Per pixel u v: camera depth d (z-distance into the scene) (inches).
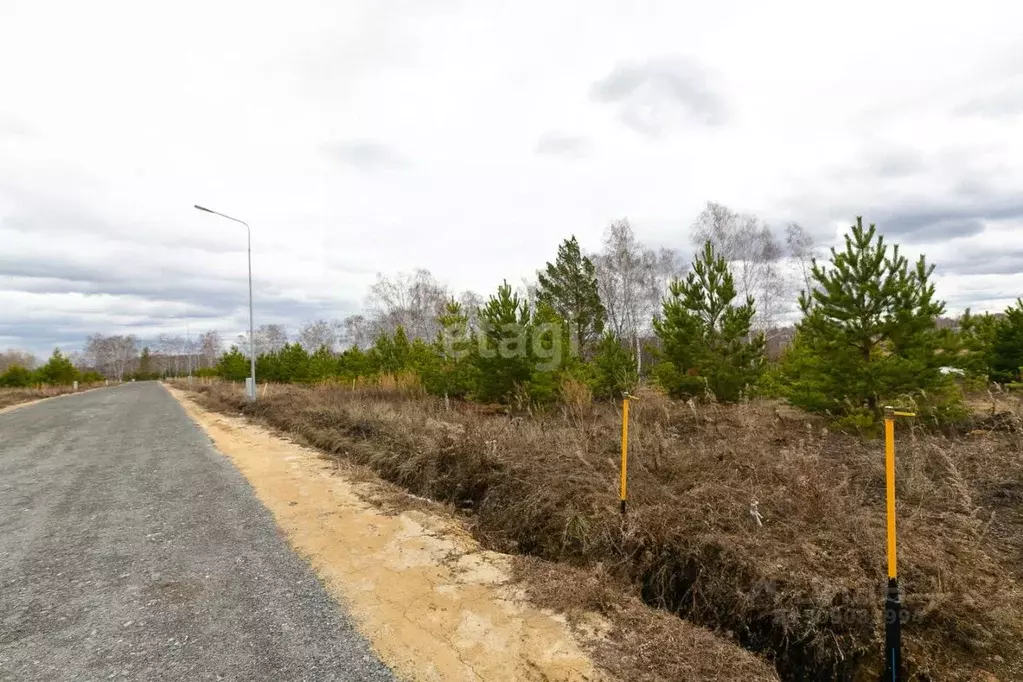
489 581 168.1
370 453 357.7
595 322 928.3
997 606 134.2
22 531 227.3
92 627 141.5
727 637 146.0
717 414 382.3
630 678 115.7
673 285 520.7
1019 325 455.2
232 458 383.9
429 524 226.1
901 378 302.7
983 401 370.3
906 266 315.9
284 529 221.6
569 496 225.1
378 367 1023.6
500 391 545.0
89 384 2610.7
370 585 166.4
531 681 115.1
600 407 495.2
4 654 128.5
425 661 123.5
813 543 163.3
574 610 146.9
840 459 258.1
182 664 122.8
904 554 154.9
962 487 180.4
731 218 1094.4
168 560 189.6
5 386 1748.3
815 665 134.8
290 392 855.1
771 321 1076.5
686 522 185.0
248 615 147.5
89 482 319.9
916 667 126.7
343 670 120.0
